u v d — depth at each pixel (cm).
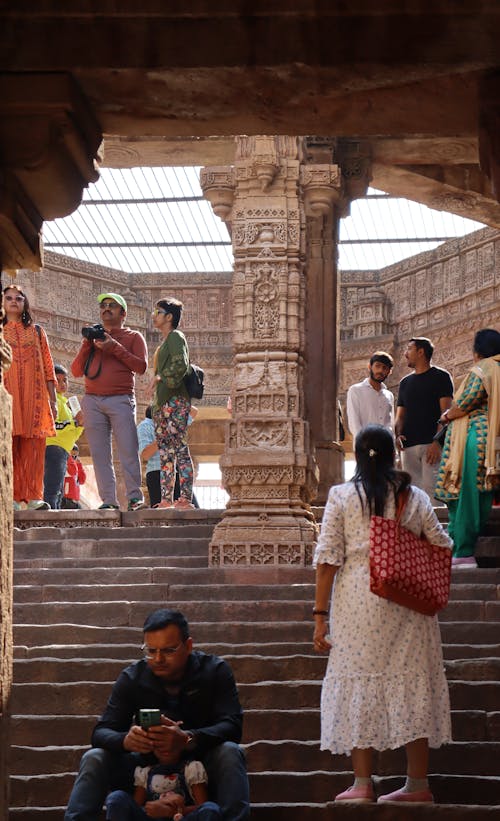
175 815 532
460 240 2130
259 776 636
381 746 590
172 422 1205
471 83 501
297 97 511
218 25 490
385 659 599
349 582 614
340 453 1352
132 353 1209
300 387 1077
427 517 624
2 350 516
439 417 1205
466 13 480
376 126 535
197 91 507
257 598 905
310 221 1379
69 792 634
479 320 2092
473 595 882
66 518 1149
